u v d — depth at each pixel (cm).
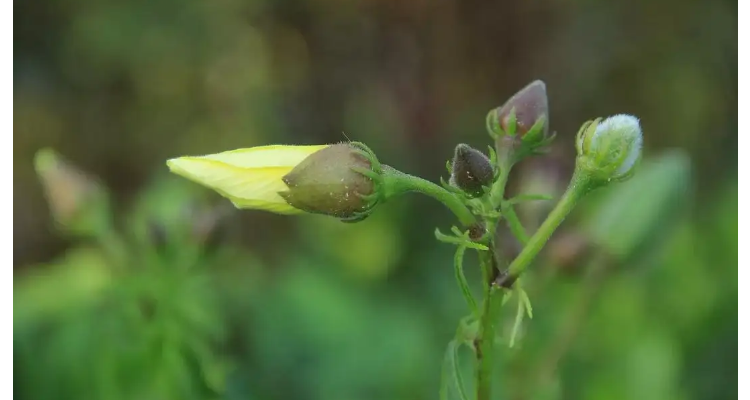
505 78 77
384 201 29
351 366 43
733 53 77
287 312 44
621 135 29
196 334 36
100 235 37
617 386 40
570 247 38
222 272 46
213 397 35
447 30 77
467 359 42
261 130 80
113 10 82
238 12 83
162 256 35
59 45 82
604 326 41
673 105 77
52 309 42
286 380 42
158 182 48
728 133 76
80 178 37
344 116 78
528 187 41
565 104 77
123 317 36
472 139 73
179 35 83
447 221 57
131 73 83
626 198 38
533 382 37
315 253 55
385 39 78
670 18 78
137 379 35
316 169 29
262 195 30
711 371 42
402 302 48
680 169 38
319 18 80
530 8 77
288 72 82
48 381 40
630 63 78
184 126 83
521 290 29
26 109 81
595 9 78
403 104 75
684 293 43
